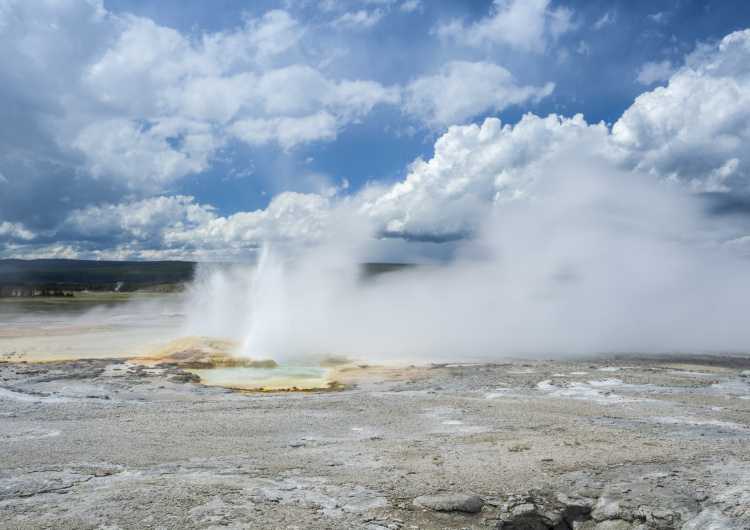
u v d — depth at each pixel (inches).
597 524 256.5
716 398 593.9
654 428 441.1
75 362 902.4
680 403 563.8
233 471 312.3
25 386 682.2
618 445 375.2
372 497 270.1
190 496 265.7
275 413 510.0
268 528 231.5
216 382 810.2
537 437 406.6
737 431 430.3
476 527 246.2
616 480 296.2
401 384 754.8
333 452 361.4
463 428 442.6
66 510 247.1
